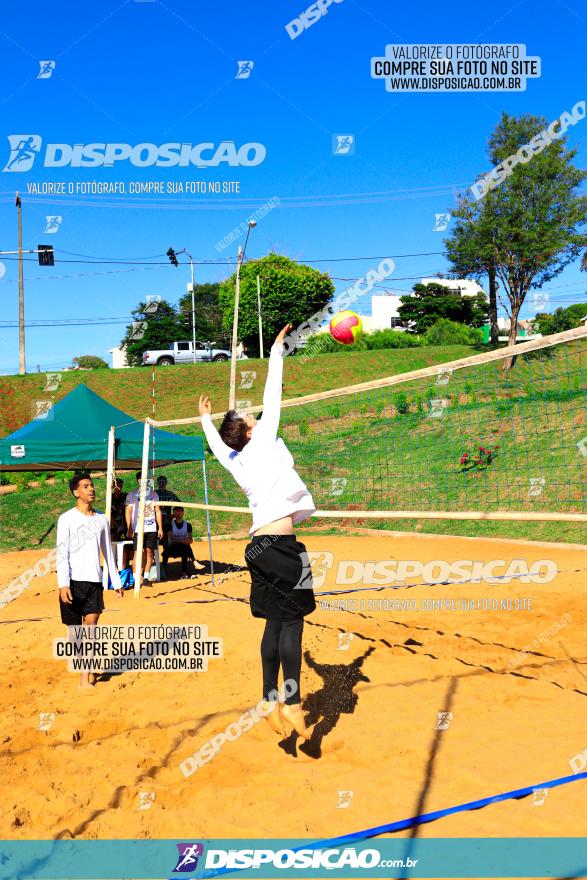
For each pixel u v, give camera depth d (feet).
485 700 16.02
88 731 14.94
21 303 115.85
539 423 59.52
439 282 206.18
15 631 24.09
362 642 20.99
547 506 47.06
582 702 15.83
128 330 199.00
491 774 12.09
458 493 52.44
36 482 75.51
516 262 87.61
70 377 113.50
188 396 105.91
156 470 74.13
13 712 15.96
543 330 162.20
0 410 99.81
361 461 62.28
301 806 11.31
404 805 11.15
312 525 57.31
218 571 39.55
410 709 15.48
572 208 83.82
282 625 12.94
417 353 122.31
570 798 11.05
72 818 11.07
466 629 22.79
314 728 14.58
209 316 207.82
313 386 107.45
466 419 65.21
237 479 13.46
